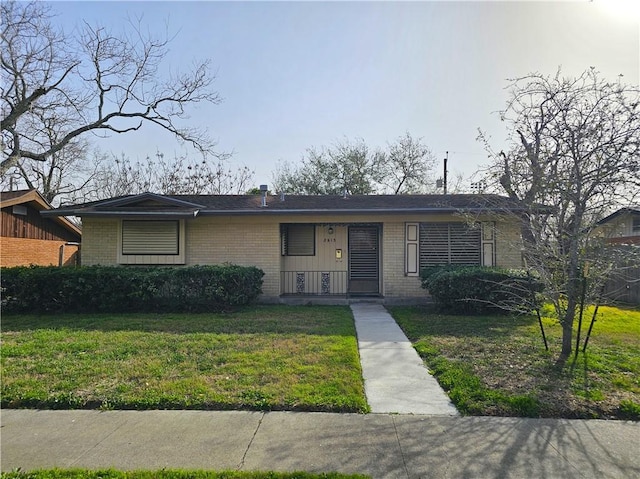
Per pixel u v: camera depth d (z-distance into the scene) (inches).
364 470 128.3
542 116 233.8
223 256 495.2
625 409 171.2
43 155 726.5
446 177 1120.8
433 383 207.9
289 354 248.1
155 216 470.9
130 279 408.5
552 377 208.2
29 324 345.4
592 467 130.6
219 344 272.5
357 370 220.2
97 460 135.7
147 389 192.5
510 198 270.5
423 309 431.8
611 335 305.0
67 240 834.2
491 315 387.9
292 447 142.9
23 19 637.3
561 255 227.8
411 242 485.4
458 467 130.3
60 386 196.2
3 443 147.9
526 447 143.2
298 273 531.8
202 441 147.8
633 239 539.2
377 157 1300.4
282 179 1322.6
